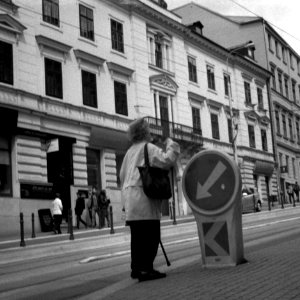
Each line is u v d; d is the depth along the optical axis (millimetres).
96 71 28016
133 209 5859
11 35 22953
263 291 4684
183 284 5391
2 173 21781
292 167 55250
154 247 6000
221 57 42469
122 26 30859
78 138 25922
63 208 24781
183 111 35688
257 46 52094
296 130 58531
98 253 13320
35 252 14391
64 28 26219
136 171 5945
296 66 62125
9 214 21234
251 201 32406
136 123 6234
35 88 23828
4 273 10305
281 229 15953
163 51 34625
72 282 7426
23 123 22828
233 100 43719
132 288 5543
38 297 6328
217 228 6375
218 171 6301
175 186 34125
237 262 6367
